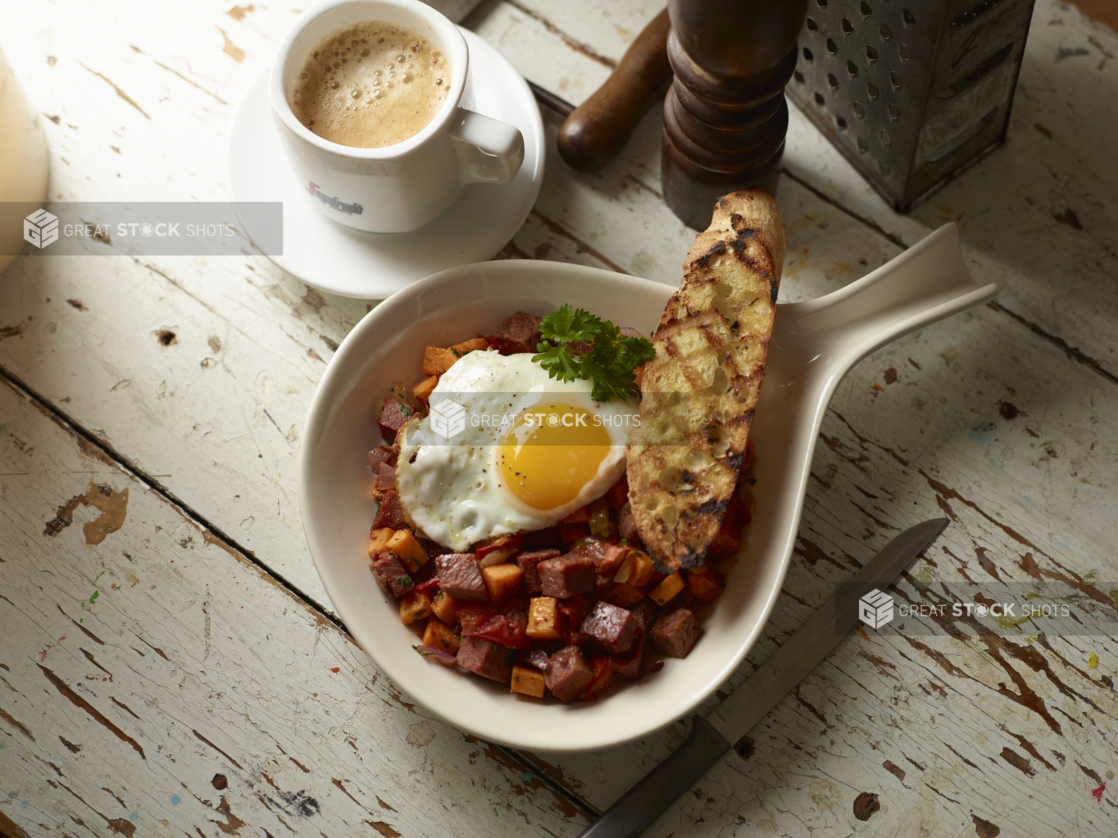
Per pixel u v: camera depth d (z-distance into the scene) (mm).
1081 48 529
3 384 496
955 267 444
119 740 450
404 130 446
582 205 519
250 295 507
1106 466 473
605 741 373
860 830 435
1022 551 464
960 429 482
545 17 548
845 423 485
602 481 423
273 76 433
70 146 530
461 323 457
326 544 407
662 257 511
